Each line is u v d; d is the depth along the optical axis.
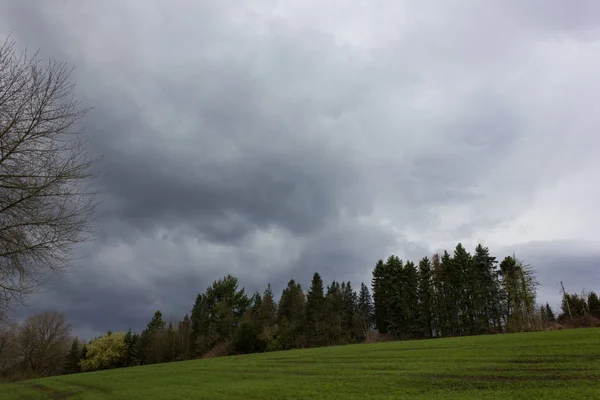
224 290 111.44
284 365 39.25
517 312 86.50
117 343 114.81
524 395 18.31
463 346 39.41
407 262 103.38
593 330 41.38
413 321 98.62
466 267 98.56
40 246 11.16
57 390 38.38
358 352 44.72
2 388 44.91
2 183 10.59
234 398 23.48
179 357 101.75
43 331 89.81
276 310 114.12
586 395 17.23
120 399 27.34
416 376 25.44
